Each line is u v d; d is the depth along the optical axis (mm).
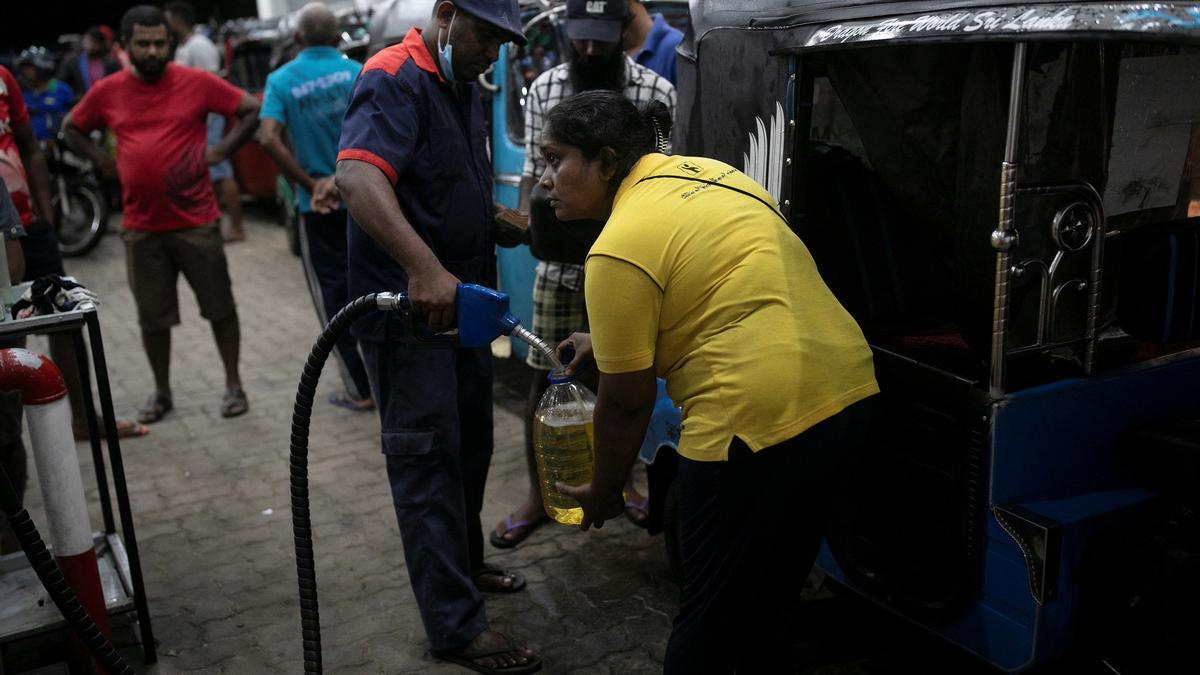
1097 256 2254
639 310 1977
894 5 2283
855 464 2139
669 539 3119
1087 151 2322
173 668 2996
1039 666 2270
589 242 3041
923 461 2404
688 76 3016
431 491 2789
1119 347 2512
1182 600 2135
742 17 2732
